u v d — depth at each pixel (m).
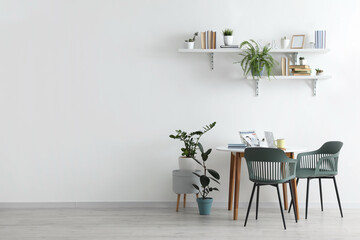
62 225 4.34
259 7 5.18
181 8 5.22
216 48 5.20
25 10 5.23
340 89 5.18
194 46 5.20
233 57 5.21
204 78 5.23
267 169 4.18
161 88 5.25
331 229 4.16
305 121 5.20
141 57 5.25
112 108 5.27
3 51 5.25
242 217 4.65
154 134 5.26
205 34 5.07
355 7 5.15
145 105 5.26
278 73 5.18
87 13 5.24
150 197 5.26
